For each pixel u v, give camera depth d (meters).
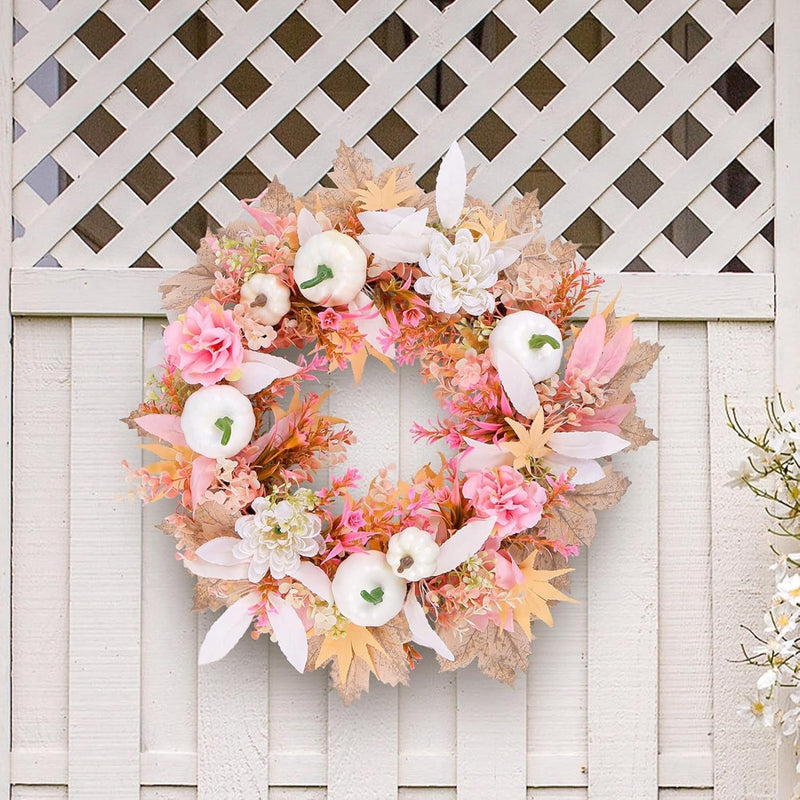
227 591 2.44
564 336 2.47
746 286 2.52
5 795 2.49
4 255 2.51
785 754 2.50
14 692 2.50
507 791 2.50
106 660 2.50
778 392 2.51
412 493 2.46
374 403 2.51
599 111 2.54
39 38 2.53
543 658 2.51
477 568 2.43
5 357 2.51
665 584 2.52
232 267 2.45
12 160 2.53
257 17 2.53
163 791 2.50
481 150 2.88
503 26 2.71
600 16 2.54
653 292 2.52
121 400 2.51
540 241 2.48
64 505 2.51
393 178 2.46
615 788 2.50
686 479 2.52
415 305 2.46
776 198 2.53
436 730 2.50
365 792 2.49
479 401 2.46
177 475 2.44
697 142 2.71
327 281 2.44
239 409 2.42
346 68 2.79
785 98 2.53
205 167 2.53
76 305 2.51
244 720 2.49
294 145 2.85
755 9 2.54
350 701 2.46
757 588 2.51
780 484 2.45
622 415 2.46
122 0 2.54
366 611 2.42
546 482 2.46
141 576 2.50
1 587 2.50
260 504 2.42
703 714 2.51
